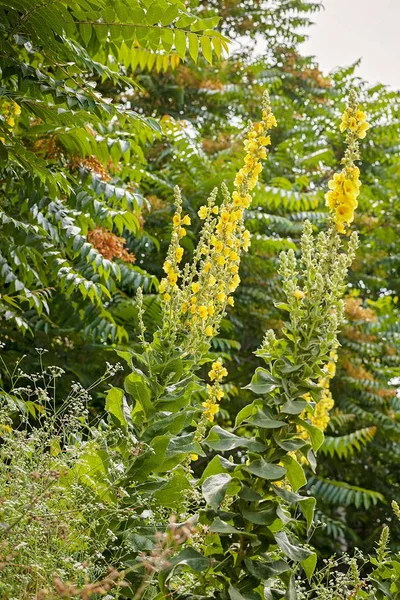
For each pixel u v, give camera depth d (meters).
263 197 7.54
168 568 1.98
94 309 5.21
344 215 2.17
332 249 2.19
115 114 3.44
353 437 7.50
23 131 4.09
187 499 2.52
